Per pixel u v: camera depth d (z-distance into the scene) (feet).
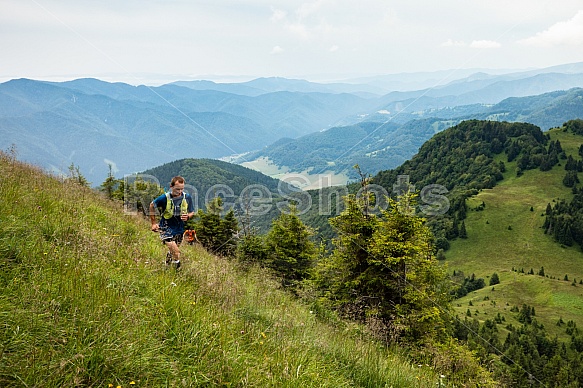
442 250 586.04
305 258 73.56
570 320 363.35
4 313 11.91
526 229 599.16
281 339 20.39
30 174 40.86
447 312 64.59
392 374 22.66
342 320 39.65
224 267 34.06
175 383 12.30
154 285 20.07
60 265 17.03
